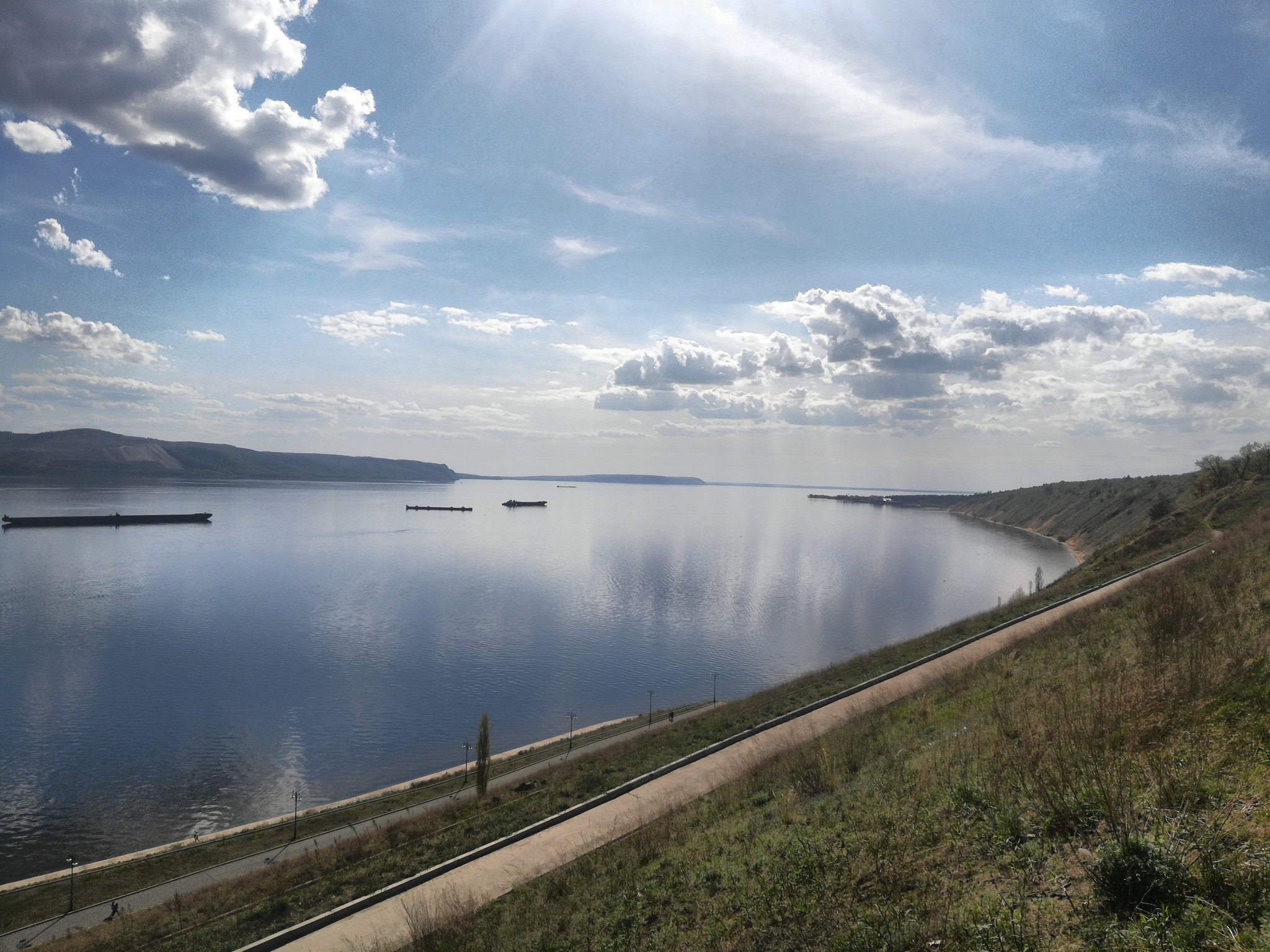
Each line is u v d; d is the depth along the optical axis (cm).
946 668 3145
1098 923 609
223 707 6944
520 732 6372
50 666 8219
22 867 4100
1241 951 511
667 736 3741
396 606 11669
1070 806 826
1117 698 1140
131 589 12862
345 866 2747
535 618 10856
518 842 2059
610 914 1162
